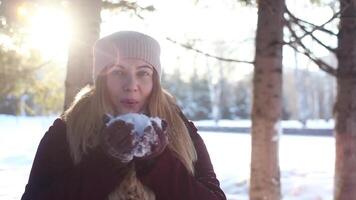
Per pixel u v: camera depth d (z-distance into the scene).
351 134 5.72
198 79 59.06
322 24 5.17
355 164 5.74
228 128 34.62
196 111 58.59
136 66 1.81
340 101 5.77
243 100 59.44
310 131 31.45
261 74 5.62
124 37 1.81
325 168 14.13
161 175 1.71
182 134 1.89
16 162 15.29
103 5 6.38
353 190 5.70
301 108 53.09
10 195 8.84
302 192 11.29
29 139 22.23
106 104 1.80
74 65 4.80
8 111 34.59
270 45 5.54
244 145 22.39
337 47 5.66
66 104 4.79
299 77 54.38
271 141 5.65
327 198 10.82
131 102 1.81
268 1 5.37
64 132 1.80
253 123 5.72
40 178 1.78
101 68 1.82
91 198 1.66
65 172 1.76
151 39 1.85
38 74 9.61
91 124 1.76
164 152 1.73
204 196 1.76
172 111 1.91
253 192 5.68
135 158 1.68
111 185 1.66
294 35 5.29
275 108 5.63
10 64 8.73
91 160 1.68
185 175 1.75
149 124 1.64
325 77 61.72
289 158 17.03
